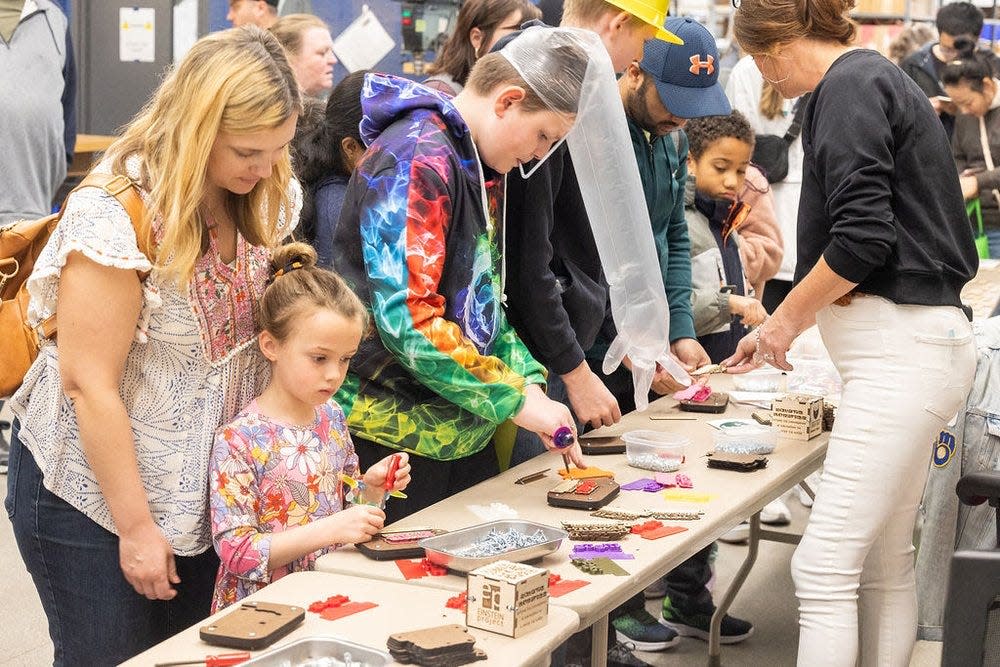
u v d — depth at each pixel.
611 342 2.83
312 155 2.47
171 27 5.93
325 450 1.93
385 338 1.93
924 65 5.21
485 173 2.11
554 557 1.79
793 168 4.46
